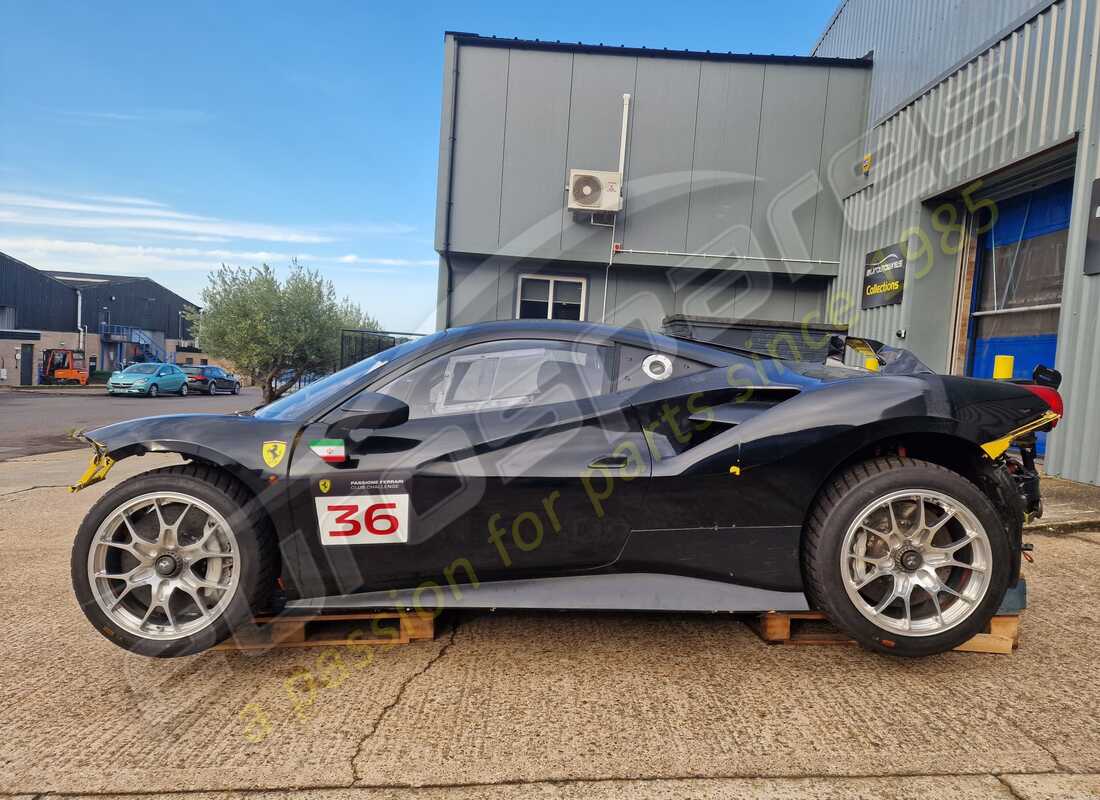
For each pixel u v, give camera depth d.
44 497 5.34
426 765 1.62
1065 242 5.55
